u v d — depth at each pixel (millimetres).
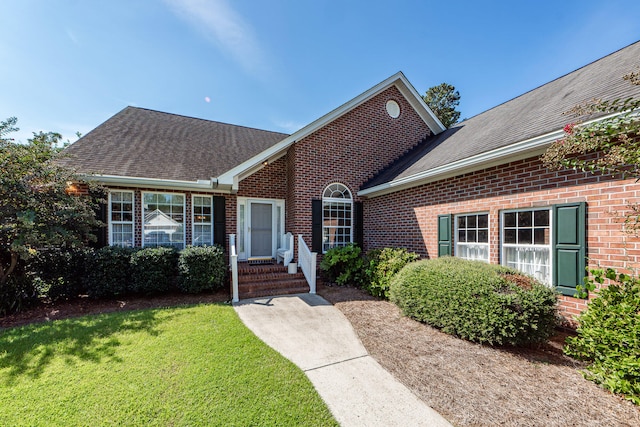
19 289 6516
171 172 9078
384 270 7660
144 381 3471
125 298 7441
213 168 9922
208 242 9648
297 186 9898
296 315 6148
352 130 10906
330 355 4301
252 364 3930
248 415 2916
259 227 10750
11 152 6000
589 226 4711
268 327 5422
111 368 3766
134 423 2781
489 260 6402
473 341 4754
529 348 4504
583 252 4762
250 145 12617
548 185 5305
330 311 6445
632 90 4613
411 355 4301
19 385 3377
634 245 4172
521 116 7207
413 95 11938
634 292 3408
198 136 12219
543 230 5453
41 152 6438
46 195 6336
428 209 8266
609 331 3398
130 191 8586
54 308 6629
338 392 3367
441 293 5113
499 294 4371
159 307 6637
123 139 10352
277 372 3746
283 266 9375
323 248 10336
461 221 7277
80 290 7273
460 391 3379
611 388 3268
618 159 3453
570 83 7254
